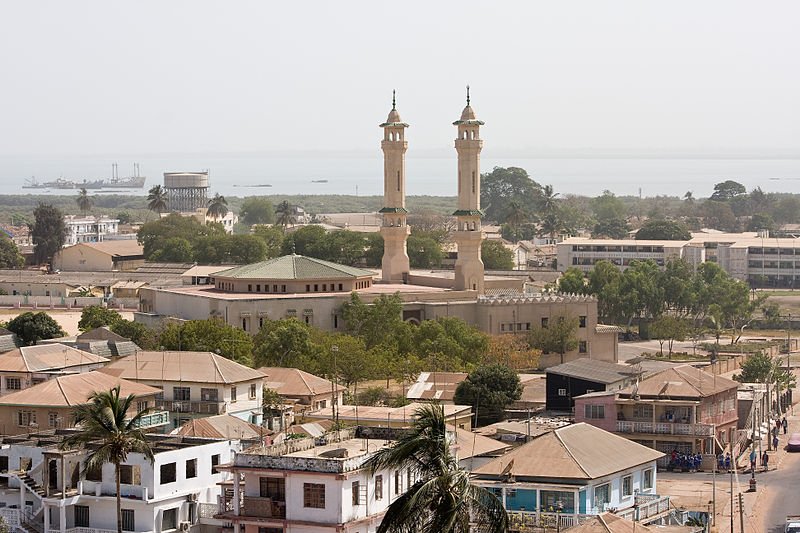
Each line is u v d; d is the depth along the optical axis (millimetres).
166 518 140000
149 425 167500
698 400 197625
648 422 196875
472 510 87625
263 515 124062
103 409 134625
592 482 142625
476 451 158625
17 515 142125
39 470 142750
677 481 187750
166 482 140250
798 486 187750
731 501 160750
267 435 159250
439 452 87750
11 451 145750
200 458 143625
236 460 125875
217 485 142875
